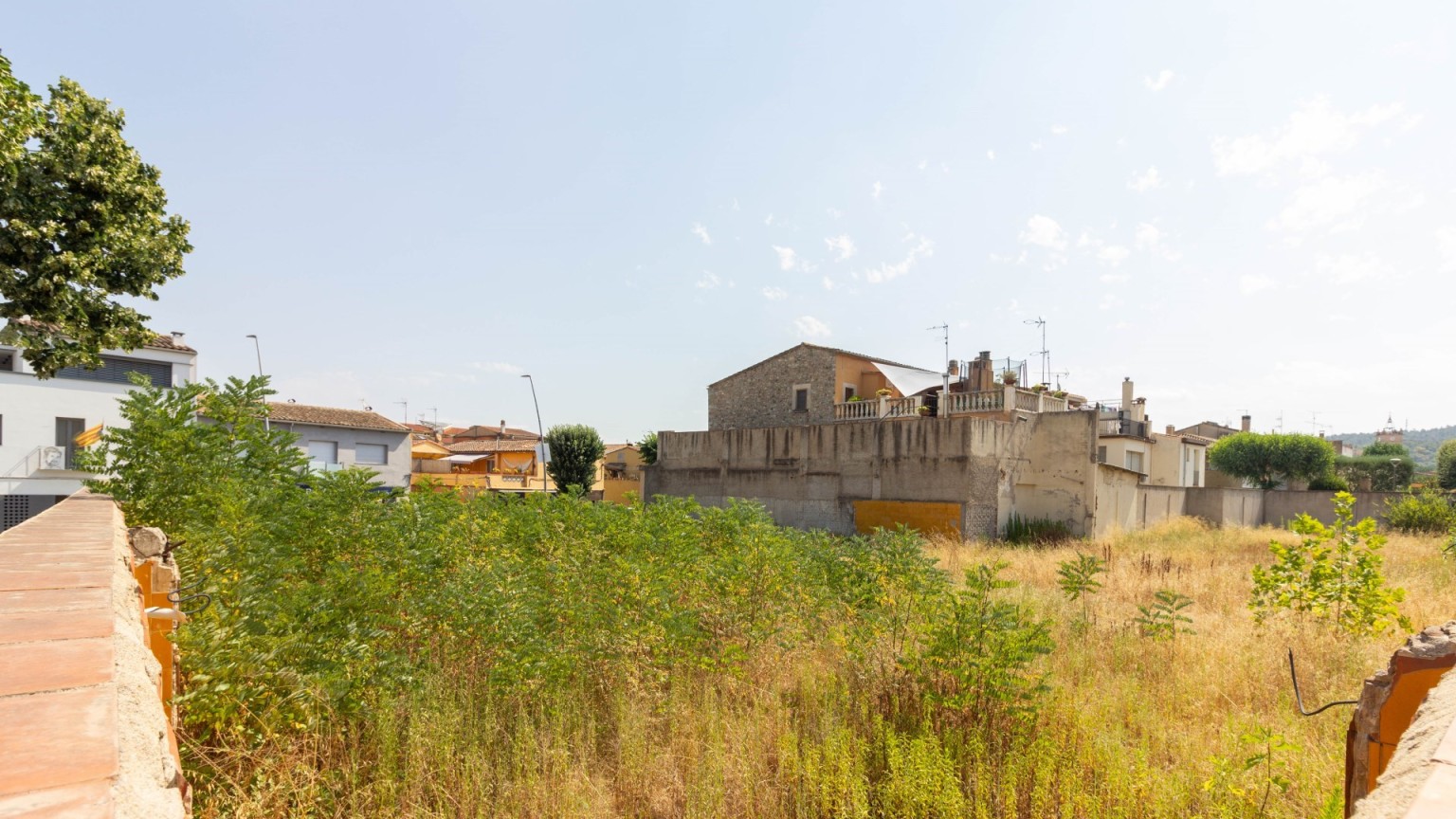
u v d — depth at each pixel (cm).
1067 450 2169
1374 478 4828
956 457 2006
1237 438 3922
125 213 1106
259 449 746
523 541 901
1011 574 1270
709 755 480
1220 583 1156
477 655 557
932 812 431
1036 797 427
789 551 823
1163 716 579
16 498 2411
